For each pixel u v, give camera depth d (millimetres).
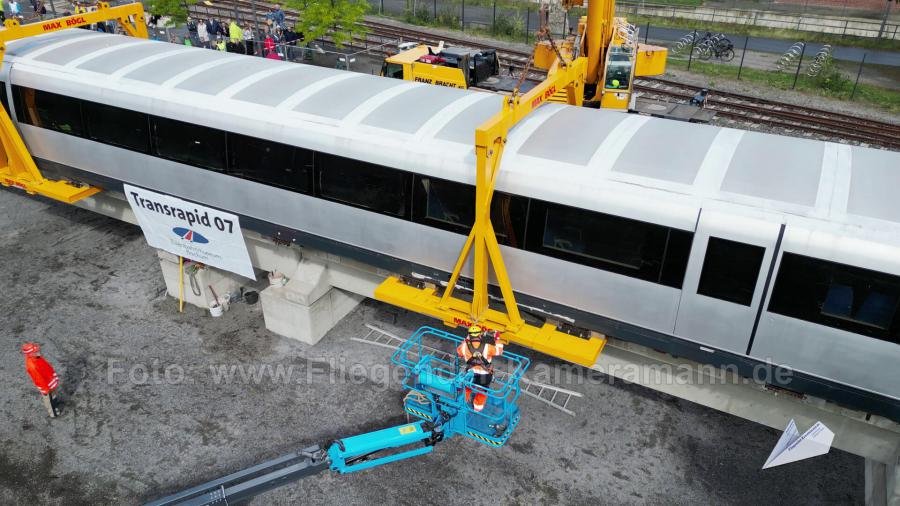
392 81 11188
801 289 7035
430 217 9102
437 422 8141
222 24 27969
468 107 9812
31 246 14000
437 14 33844
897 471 7523
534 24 32906
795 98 22203
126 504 8375
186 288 12070
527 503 8367
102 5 14219
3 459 9031
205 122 10664
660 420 9664
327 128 9680
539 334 8797
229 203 11141
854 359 7047
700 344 7918
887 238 6621
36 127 12836
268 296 11039
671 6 37562
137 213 11586
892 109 21406
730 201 7289
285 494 8516
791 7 38531
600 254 8070
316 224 10305
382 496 8477
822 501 8414
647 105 17078
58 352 10969
